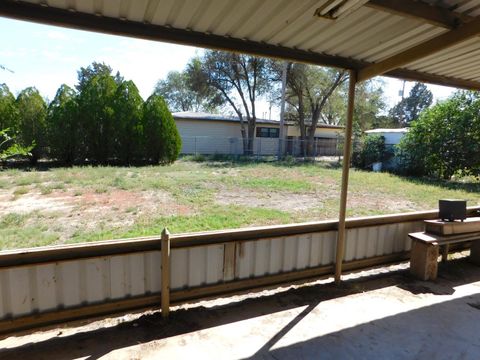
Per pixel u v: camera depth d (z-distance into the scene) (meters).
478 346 2.38
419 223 4.00
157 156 14.61
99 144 13.77
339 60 3.13
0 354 2.19
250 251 2.99
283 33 2.52
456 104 11.84
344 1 1.89
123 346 2.29
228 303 2.98
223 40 2.62
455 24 2.22
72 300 2.38
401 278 3.63
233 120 22.23
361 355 2.25
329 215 6.16
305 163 16.38
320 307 2.92
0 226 4.90
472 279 3.63
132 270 2.55
